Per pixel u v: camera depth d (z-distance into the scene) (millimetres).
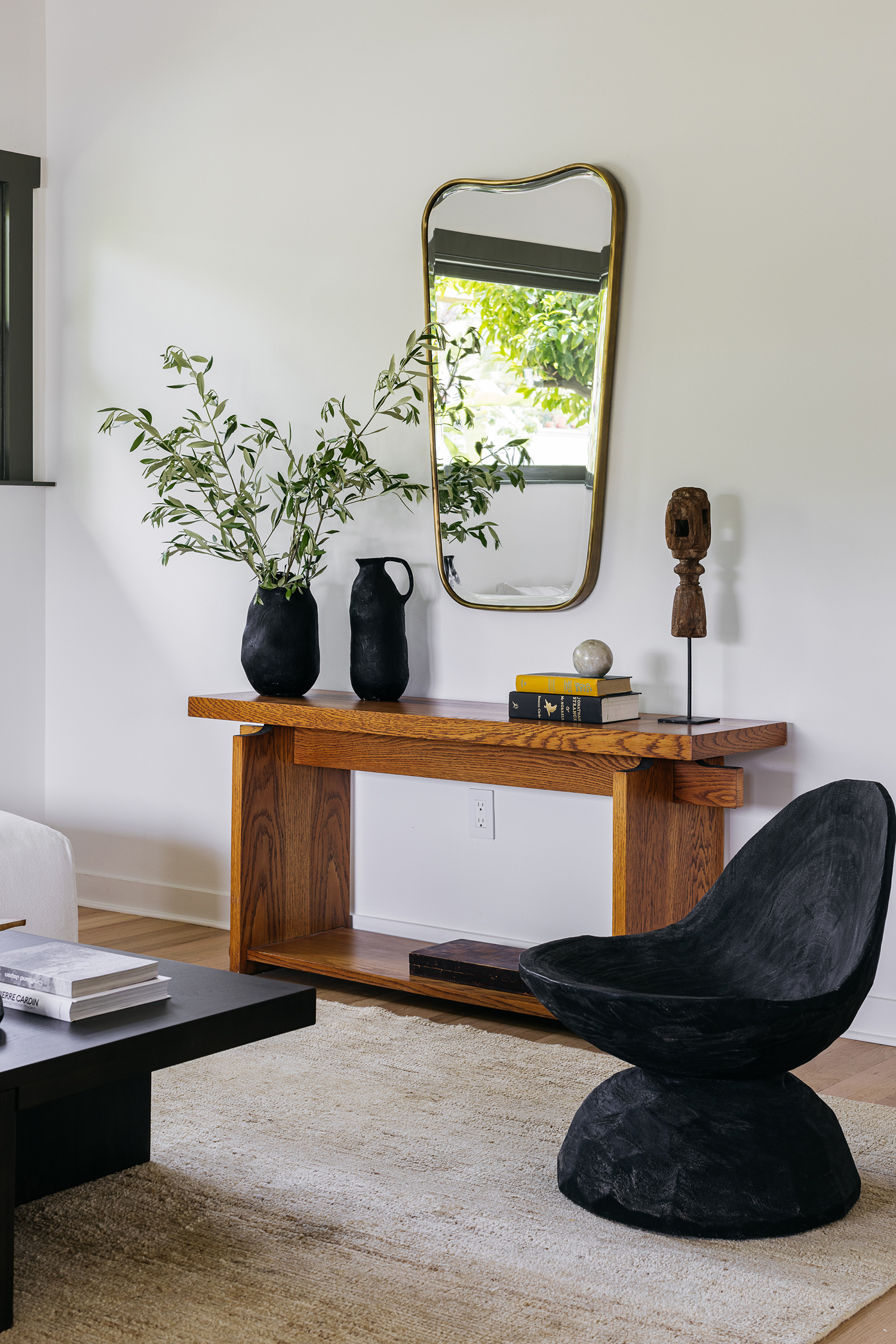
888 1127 2350
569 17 3164
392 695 3350
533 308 3205
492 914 3400
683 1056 1921
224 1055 2701
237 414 3811
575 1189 2033
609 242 3082
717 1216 1918
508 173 3273
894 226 2752
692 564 2883
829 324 2836
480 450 3311
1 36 4078
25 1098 1634
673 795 2865
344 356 3594
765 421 2926
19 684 4238
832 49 2812
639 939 2287
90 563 4168
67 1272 1803
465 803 3430
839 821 2174
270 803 3377
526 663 3297
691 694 2953
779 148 2885
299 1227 1940
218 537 3840
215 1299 1737
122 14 3996
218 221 3824
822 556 2865
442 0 3367
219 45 3793
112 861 4176
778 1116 1988
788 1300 1749
